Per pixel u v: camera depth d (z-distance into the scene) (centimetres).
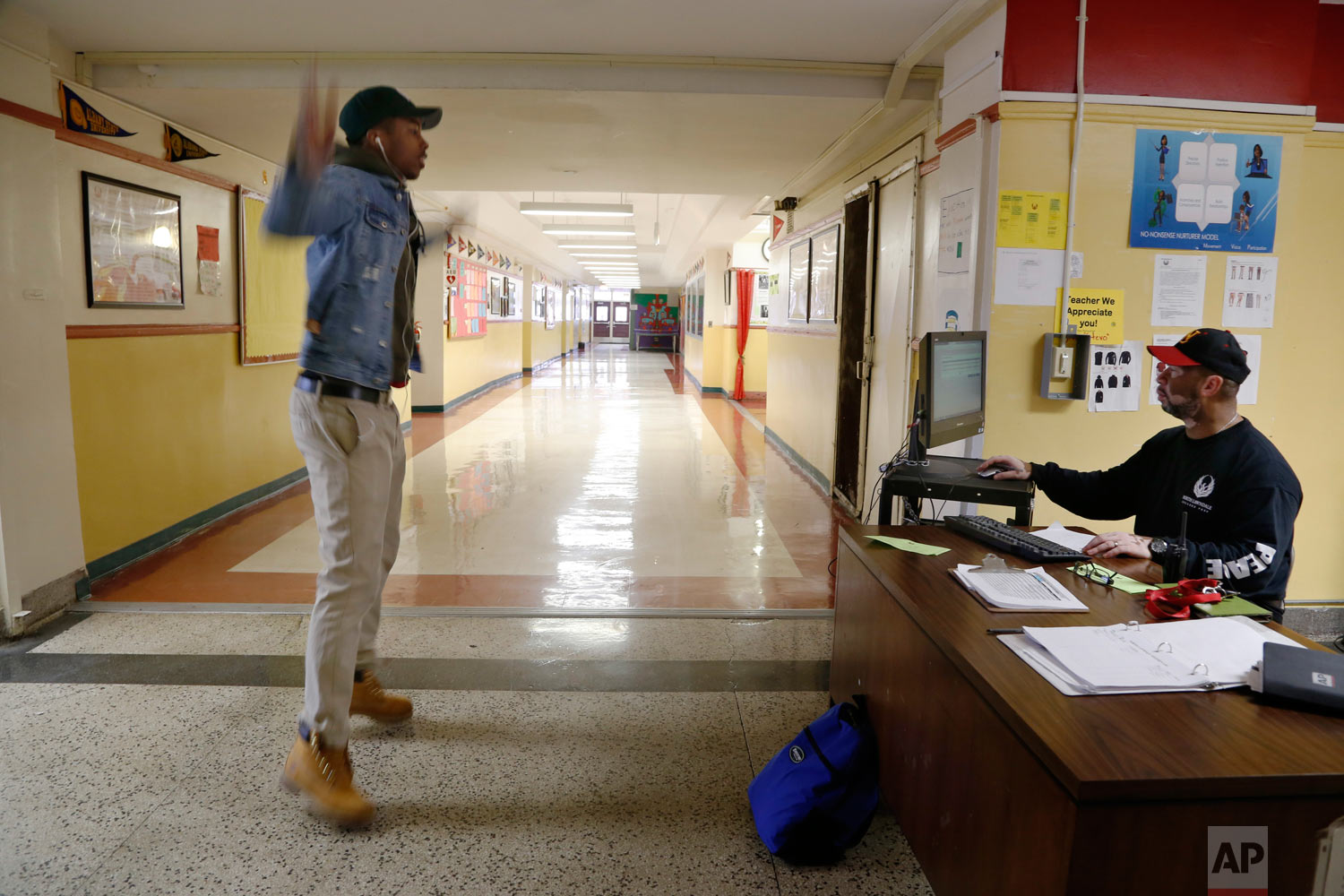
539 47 359
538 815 204
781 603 365
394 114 200
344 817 195
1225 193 305
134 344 397
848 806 185
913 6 312
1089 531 232
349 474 195
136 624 322
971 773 146
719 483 642
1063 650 146
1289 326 338
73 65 355
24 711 250
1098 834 110
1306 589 357
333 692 197
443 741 240
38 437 319
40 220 317
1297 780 111
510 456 741
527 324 1825
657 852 191
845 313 564
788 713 260
